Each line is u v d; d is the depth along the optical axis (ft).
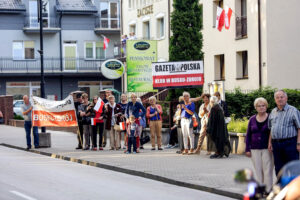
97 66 190.60
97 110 72.43
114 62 108.88
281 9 106.73
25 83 186.09
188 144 66.90
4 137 99.96
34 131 77.10
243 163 54.95
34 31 185.06
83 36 190.49
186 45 85.30
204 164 54.54
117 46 156.56
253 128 37.04
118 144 73.26
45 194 39.37
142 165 54.75
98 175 50.72
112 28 191.01
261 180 37.11
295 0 107.14
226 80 119.55
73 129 111.96
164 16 140.77
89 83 191.31
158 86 79.20
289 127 35.73
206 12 126.31
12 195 38.75
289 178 18.11
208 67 126.11
